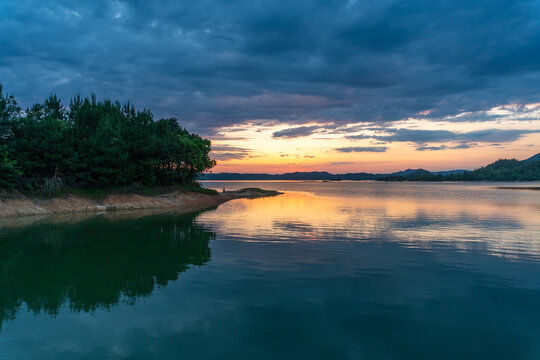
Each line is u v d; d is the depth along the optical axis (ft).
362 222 114.21
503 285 44.80
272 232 90.58
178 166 226.58
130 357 26.37
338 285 44.47
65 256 61.57
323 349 27.84
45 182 145.59
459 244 73.92
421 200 245.86
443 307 37.06
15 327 31.86
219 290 42.39
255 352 27.27
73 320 33.47
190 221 115.14
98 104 213.05
